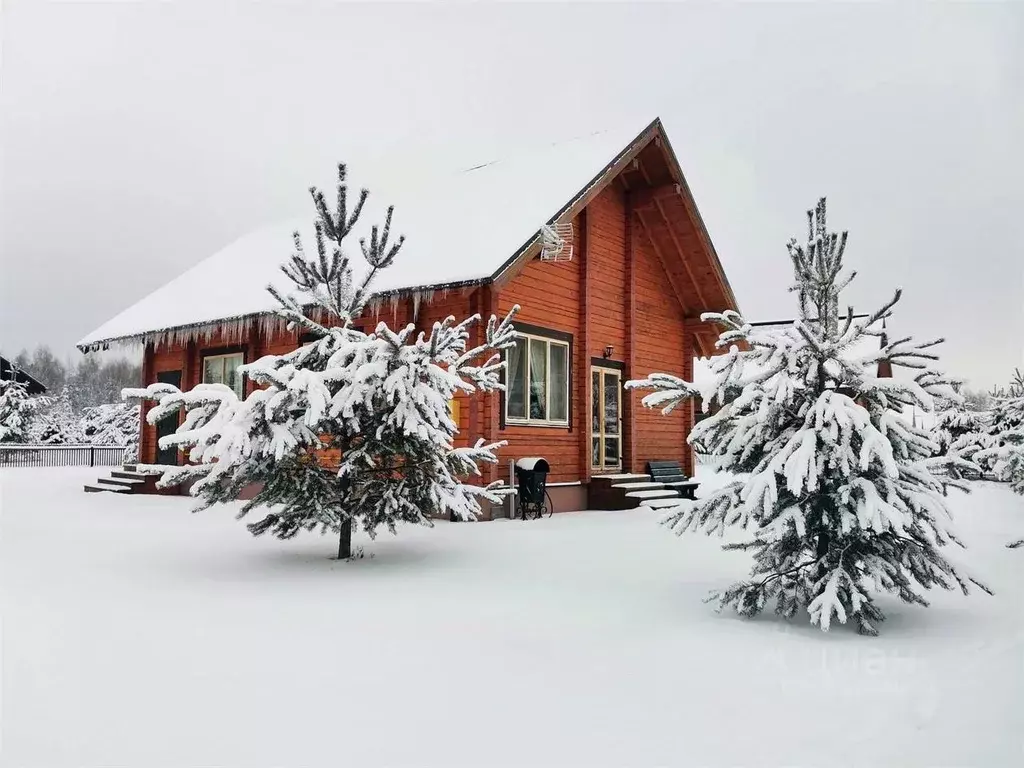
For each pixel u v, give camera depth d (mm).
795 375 5852
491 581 7246
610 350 15469
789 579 5941
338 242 8383
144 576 7441
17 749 3381
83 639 5148
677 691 4242
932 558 5586
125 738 3510
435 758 3344
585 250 14789
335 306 8469
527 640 5203
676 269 17391
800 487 5234
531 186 14742
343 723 3715
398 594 6633
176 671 4469
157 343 17859
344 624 5594
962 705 3941
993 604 6512
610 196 15875
